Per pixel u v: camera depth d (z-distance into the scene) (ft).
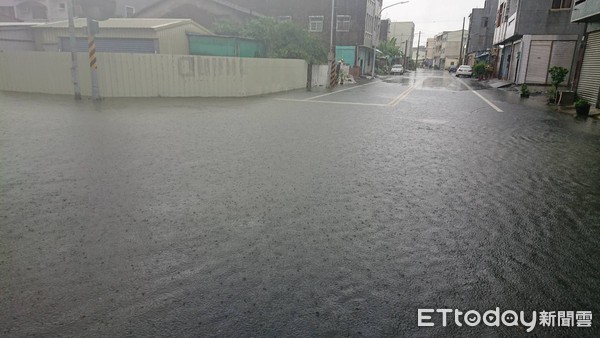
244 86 65.98
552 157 26.23
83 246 12.68
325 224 14.70
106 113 40.81
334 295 10.39
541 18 90.63
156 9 110.22
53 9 119.96
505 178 21.16
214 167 21.77
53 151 24.30
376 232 14.14
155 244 12.89
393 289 10.73
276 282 10.90
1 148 24.79
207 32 87.51
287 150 26.30
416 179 20.61
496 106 57.77
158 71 58.75
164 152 24.76
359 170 22.02
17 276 10.98
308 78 93.91
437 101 64.08
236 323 9.27
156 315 9.50
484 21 209.87
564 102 57.93
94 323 9.21
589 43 58.49
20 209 15.49
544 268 11.95
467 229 14.56
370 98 67.46
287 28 93.91
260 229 14.15
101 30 74.33
